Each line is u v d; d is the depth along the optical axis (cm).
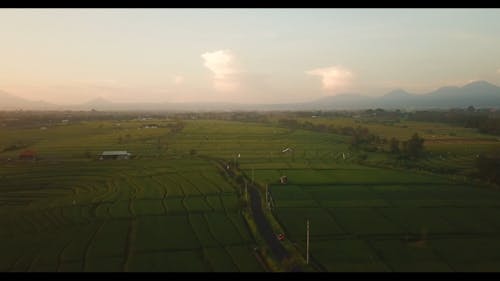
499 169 12006
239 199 10231
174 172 13800
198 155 17462
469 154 16312
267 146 19875
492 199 10138
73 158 16175
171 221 8588
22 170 13788
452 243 7325
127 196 10638
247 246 7212
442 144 18500
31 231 7994
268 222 8556
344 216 8875
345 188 11344
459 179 12375
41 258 6638
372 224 8356
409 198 10262
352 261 6581
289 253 6906
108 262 6481
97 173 13525
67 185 11969
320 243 7362
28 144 19775
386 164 15062
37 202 10150
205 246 7194
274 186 11681
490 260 6594
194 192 11056
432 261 6569
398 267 6344
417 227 8162
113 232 7894
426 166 14512
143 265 6372
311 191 11044
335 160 16162
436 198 10269
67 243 7325
